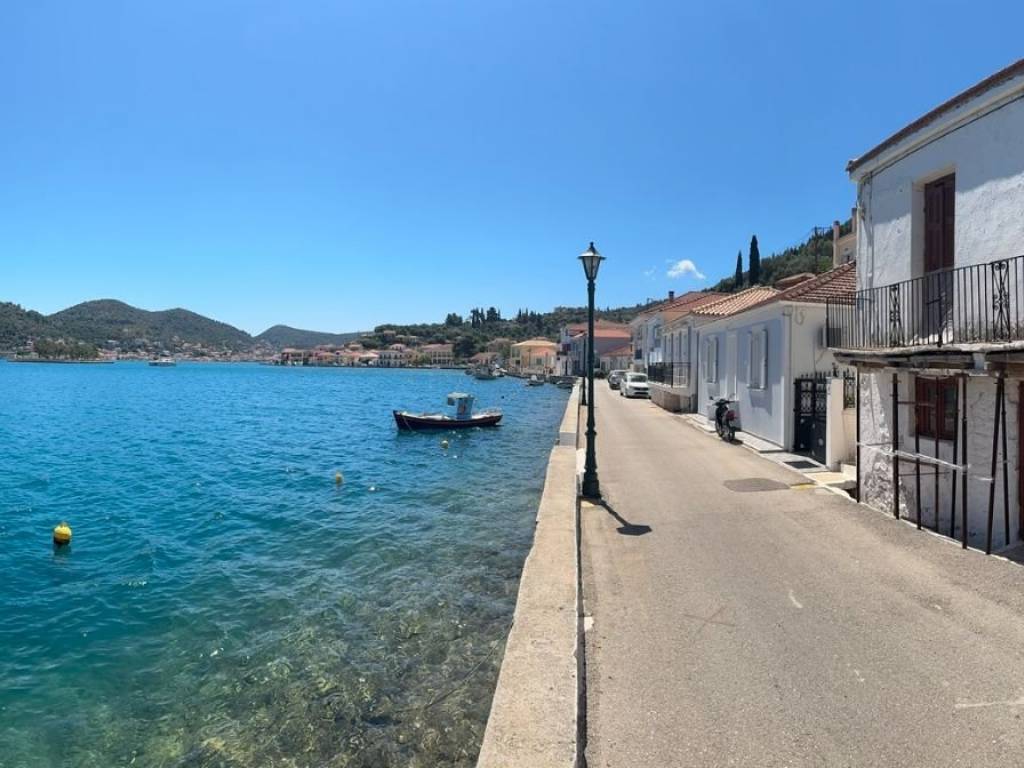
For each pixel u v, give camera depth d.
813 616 6.32
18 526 15.61
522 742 4.05
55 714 7.02
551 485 12.10
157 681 7.67
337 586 10.67
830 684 5.01
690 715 4.67
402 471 23.27
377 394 82.31
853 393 14.52
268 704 7.04
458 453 28.14
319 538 13.88
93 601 10.38
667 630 6.14
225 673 7.79
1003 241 8.25
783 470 14.63
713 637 5.94
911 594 6.77
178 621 9.45
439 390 91.19
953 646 5.55
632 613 6.59
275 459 26.84
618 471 15.05
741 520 10.17
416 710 6.76
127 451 29.67
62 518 16.48
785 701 4.80
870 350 9.98
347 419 47.38
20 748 6.43
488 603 9.65
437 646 8.24
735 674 5.23
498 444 31.25
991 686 4.89
